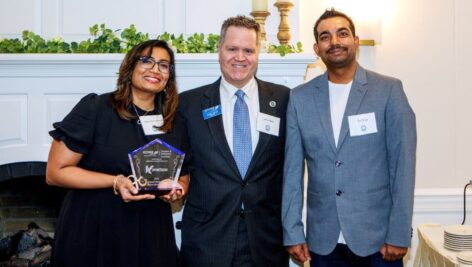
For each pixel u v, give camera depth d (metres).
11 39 2.68
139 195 1.79
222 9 2.93
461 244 2.07
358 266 2.00
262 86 2.21
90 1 2.92
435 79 3.07
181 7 2.94
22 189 3.08
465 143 3.08
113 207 1.86
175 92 2.03
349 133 1.97
